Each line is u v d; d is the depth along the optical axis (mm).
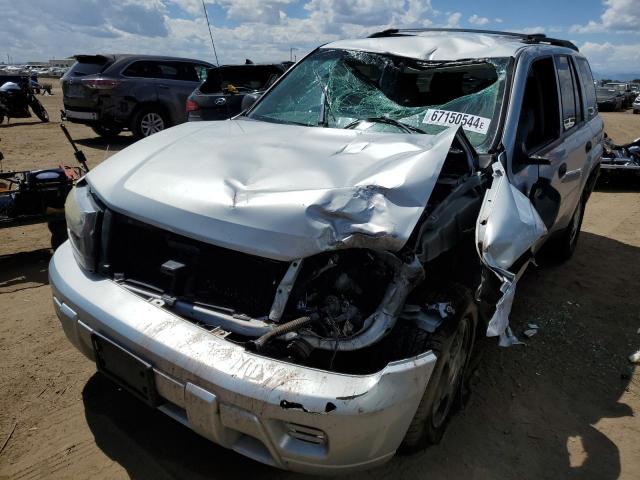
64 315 2473
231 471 2523
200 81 12219
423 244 2301
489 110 3289
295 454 2002
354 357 2281
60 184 4613
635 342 3938
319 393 1917
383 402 1968
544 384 3354
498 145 3092
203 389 2008
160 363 2104
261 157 2691
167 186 2510
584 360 3660
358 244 2141
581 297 4676
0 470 2469
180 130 3314
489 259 2340
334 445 1962
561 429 2938
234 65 9531
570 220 5000
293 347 2068
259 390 1933
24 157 9758
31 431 2727
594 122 5238
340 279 2266
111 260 2568
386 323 2162
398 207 2234
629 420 3043
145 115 11484
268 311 2260
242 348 2057
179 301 2346
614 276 5211
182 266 2355
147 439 2705
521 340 3877
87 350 2496
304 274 2217
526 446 2791
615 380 3447
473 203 2719
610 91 30484
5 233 5707
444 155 2479
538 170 3502
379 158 2607
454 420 2949
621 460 2721
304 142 2902
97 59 11352
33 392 3029
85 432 2734
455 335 2473
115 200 2559
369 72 3730
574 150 4320
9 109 14727
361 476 2516
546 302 4535
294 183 2398
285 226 2178
